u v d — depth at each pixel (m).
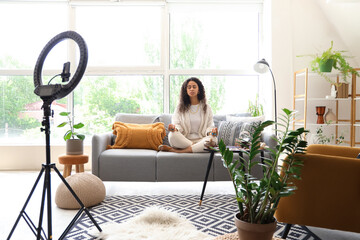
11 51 3.97
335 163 1.40
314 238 1.65
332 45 3.43
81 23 4.00
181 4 3.99
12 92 3.95
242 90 4.04
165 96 3.98
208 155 2.51
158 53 4.03
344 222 1.38
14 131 3.96
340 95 3.39
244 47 4.07
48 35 4.02
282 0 3.67
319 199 1.42
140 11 4.03
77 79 1.31
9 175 3.41
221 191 2.69
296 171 1.08
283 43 3.68
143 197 2.47
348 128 3.75
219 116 3.14
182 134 2.86
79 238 1.62
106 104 4.01
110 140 2.95
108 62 4.03
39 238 1.24
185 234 1.61
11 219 1.96
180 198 2.44
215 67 4.05
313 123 3.66
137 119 3.16
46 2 3.96
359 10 3.33
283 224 1.87
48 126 1.34
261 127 1.03
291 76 3.69
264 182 1.01
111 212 2.07
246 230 0.95
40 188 2.81
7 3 3.96
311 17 3.74
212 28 4.06
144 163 2.47
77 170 2.84
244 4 4.00
